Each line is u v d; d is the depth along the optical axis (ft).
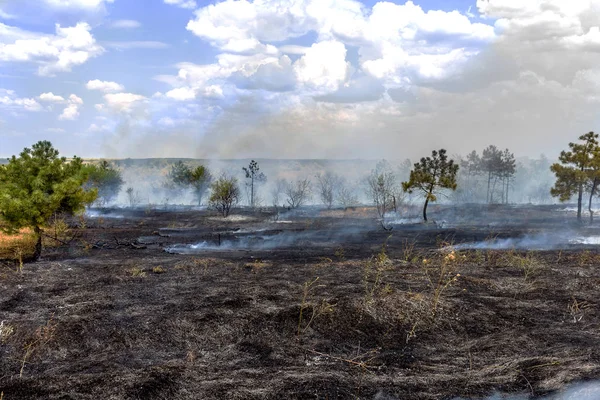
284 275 35.17
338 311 24.03
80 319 22.91
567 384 15.96
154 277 34.76
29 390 16.11
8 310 25.04
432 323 23.57
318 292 28.17
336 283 31.01
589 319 24.30
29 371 18.48
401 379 17.34
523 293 29.27
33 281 32.37
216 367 18.83
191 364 18.79
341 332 22.40
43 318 23.39
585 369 17.10
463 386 16.58
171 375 17.31
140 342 21.25
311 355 20.20
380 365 19.15
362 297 26.03
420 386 16.60
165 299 27.30
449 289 29.01
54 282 32.19
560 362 18.17
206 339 21.71
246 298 26.81
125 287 30.78
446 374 18.06
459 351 20.86
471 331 23.07
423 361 19.65
